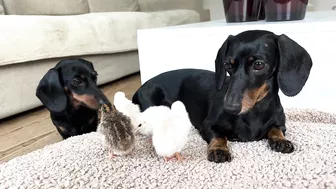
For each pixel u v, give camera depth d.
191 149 1.11
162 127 0.95
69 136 1.41
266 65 0.97
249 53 0.97
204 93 1.26
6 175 1.00
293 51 1.01
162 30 1.58
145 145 1.12
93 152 1.09
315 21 1.42
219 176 0.91
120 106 1.05
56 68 1.37
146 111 1.06
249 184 0.86
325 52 1.42
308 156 0.98
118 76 2.62
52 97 1.33
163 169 0.96
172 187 0.87
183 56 1.59
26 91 1.84
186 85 1.35
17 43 1.71
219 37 1.51
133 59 2.81
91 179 0.93
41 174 0.97
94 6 3.14
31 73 1.86
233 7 1.71
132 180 0.91
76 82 1.32
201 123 1.26
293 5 1.54
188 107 1.32
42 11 2.82
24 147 1.39
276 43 1.01
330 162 0.94
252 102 0.97
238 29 1.47
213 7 4.39
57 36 1.95
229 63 1.01
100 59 2.40
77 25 2.11
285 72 1.00
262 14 1.82
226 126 1.10
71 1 2.95
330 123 1.38
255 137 1.12
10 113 1.76
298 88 1.01
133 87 2.36
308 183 0.85
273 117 1.11
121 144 0.95
